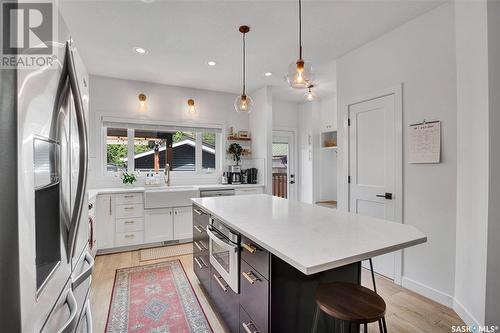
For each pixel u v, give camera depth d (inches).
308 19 94.3
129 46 114.8
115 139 159.0
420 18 92.0
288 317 49.9
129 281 102.7
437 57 87.0
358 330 53.2
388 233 52.1
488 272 65.5
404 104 97.6
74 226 36.4
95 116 150.0
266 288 48.6
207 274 83.9
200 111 179.0
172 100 170.4
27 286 23.8
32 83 25.3
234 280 61.8
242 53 122.3
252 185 171.2
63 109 34.2
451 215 83.3
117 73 147.5
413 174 94.9
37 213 28.1
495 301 65.2
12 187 22.3
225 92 187.2
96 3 84.4
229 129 187.9
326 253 40.9
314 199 202.1
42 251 29.4
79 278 39.6
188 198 150.7
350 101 120.2
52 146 30.6
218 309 75.1
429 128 89.3
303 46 115.0
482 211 67.7
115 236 135.0
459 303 78.7
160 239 144.4
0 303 21.6
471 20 72.6
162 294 92.5
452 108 83.0
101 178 151.8
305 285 52.2
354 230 54.3
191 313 81.0
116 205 135.3
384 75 105.0
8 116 22.2
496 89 64.4
